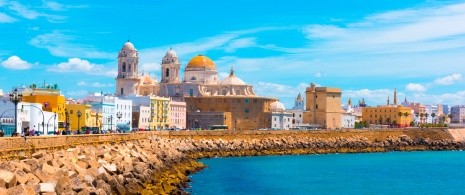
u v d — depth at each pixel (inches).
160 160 5393.7
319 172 6461.6
